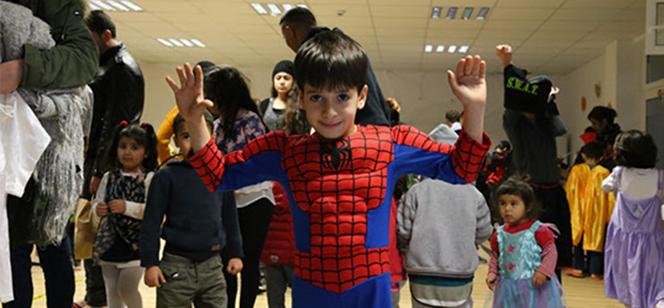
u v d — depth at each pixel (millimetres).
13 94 1729
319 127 1284
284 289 2967
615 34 9562
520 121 3506
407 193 2701
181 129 2496
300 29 2645
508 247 2928
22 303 2080
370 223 1292
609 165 5773
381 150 1313
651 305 3537
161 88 14039
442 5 7957
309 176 1296
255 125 2928
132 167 2980
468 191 2670
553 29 9242
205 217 2504
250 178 1361
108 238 2850
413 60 12500
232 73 2896
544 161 3504
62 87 1859
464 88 1229
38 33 1810
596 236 5555
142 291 4379
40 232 1883
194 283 2482
